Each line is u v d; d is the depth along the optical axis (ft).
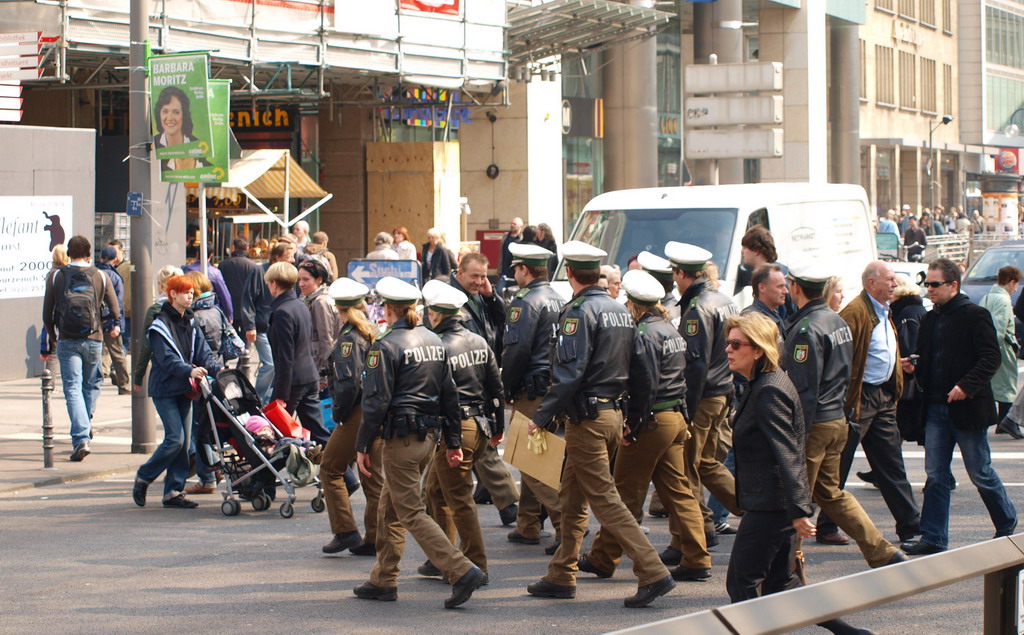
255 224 166.91
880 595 21.79
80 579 52.34
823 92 279.69
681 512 51.19
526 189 190.70
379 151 177.37
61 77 118.11
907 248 247.29
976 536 59.06
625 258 100.12
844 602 21.26
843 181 335.67
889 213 299.38
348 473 67.26
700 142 133.18
